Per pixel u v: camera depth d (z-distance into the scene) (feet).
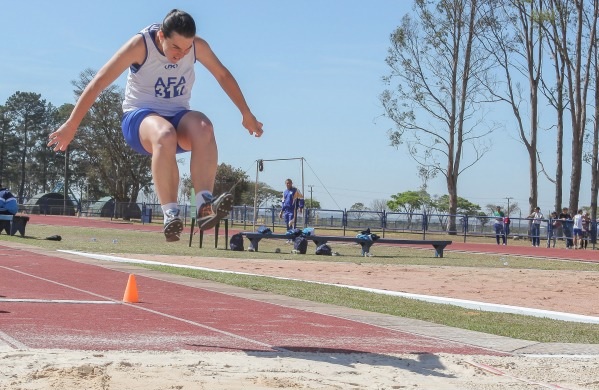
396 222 109.19
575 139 126.11
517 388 14.89
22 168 321.93
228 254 57.41
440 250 67.62
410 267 51.34
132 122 16.56
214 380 13.35
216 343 17.84
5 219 68.85
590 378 16.30
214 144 16.43
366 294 32.42
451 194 136.26
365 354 17.49
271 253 62.64
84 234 85.05
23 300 23.68
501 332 23.27
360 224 109.60
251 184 170.40
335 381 14.16
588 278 46.96
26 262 39.34
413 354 17.79
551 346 20.88
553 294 37.09
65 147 16.72
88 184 270.87
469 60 133.39
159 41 16.17
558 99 128.36
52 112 325.01
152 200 204.23
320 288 33.65
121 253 51.44
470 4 132.57
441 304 30.71
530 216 110.52
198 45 16.71
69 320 20.08
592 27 126.21
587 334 23.76
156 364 14.51
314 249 74.79
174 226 15.84
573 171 126.52
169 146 15.84
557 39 126.31
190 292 29.48
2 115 318.86
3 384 12.22
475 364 17.03
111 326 19.52
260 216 121.19
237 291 30.89
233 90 17.60
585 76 127.03
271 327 21.34
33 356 14.57
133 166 197.98
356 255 66.23
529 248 92.89
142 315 22.00
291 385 13.43
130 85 16.76
